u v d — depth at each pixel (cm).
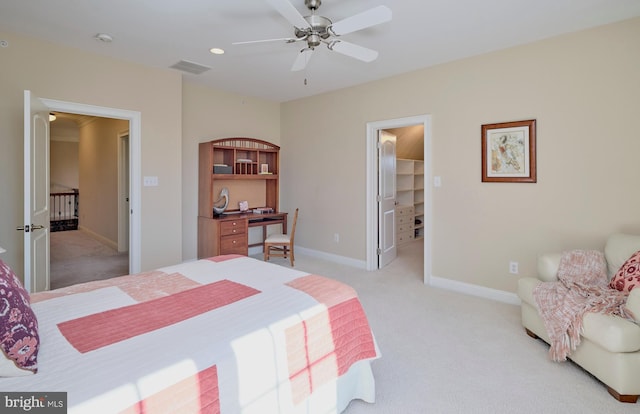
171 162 405
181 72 406
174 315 149
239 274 213
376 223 462
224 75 419
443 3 246
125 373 105
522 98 324
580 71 294
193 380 113
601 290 224
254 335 134
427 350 244
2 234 300
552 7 253
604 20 275
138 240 380
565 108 303
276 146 542
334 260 500
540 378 209
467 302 339
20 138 307
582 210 297
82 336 128
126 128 535
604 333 188
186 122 461
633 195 275
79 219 782
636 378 182
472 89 354
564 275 252
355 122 463
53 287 386
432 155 387
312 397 152
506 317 302
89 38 311
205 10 259
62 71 326
